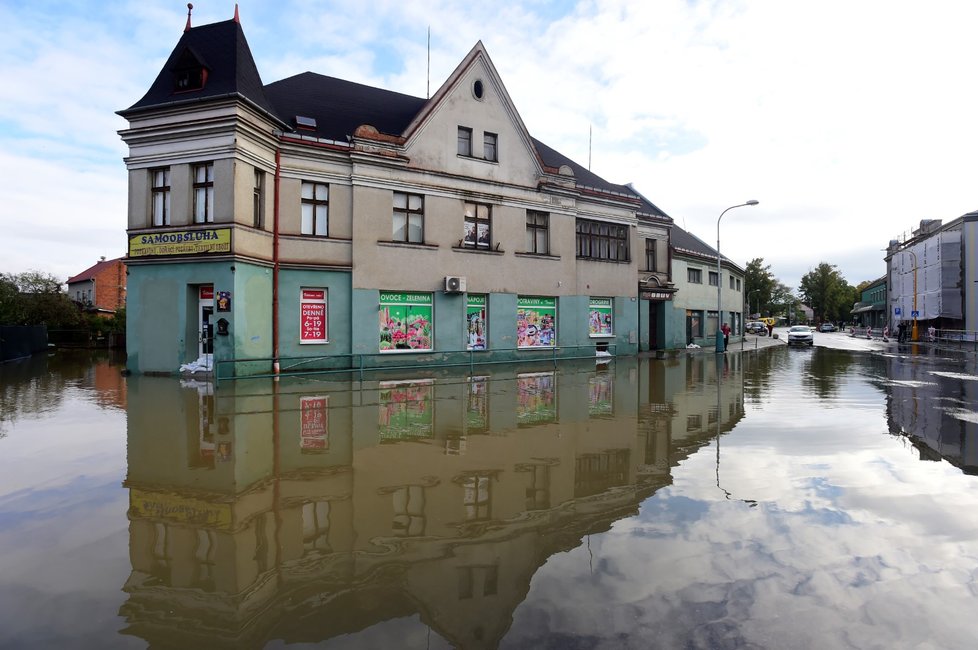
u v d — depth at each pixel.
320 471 6.65
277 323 18.45
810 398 12.91
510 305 23.80
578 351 25.95
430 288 21.52
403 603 3.61
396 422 9.78
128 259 17.27
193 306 17.19
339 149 19.50
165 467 6.82
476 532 4.78
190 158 16.73
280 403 11.89
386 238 20.52
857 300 126.50
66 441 8.22
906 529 4.82
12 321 34.66
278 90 21.72
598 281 27.22
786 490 5.92
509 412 10.88
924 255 58.19
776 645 3.12
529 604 3.58
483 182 22.89
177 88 17.30
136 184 17.25
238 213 16.61
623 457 7.34
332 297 19.62
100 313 50.41
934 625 3.34
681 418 10.27
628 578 3.93
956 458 7.29
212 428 9.20
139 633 3.25
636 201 28.55
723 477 6.41
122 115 17.03
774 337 59.47
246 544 4.52
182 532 4.79
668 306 33.09
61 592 3.74
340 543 4.55
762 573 4.00
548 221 25.22
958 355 30.53
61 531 4.80
